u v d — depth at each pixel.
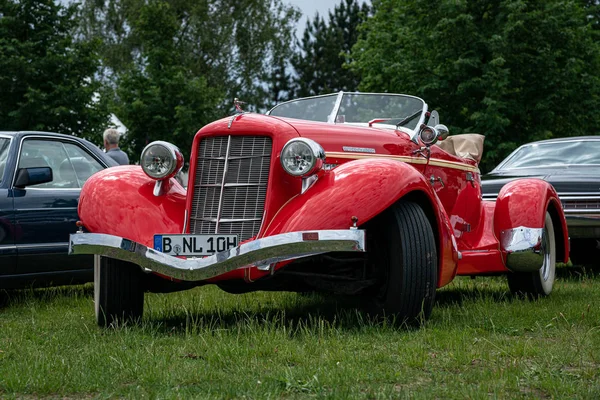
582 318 4.63
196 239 4.28
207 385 3.00
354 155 4.83
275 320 4.31
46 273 6.28
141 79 28.22
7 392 2.97
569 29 23.12
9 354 3.72
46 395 2.95
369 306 4.46
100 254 4.27
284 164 4.22
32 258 6.18
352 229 3.92
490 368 3.29
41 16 21.77
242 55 44.38
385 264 4.37
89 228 4.49
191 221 4.55
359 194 4.09
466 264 5.51
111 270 4.54
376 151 4.98
